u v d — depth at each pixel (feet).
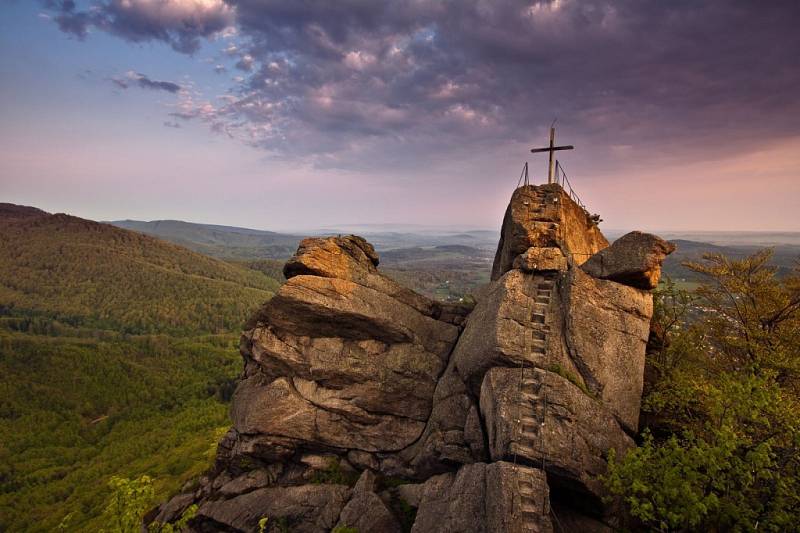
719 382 67.21
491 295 89.10
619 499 58.75
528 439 59.06
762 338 86.84
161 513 96.27
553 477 57.67
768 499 46.93
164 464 390.21
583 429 61.05
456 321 103.09
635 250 80.18
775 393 51.01
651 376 81.46
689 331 88.99
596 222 122.93
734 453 50.98
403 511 71.31
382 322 94.68
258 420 89.20
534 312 79.10
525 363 71.20
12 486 476.95
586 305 76.64
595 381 68.85
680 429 70.90
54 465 532.73
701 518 47.70
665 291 87.66
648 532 57.16
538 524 48.83
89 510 359.87
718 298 98.84
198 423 553.23
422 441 83.15
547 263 88.07
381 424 88.58
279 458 91.50
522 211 104.32
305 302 93.15
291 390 92.17
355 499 73.92
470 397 79.71
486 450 68.54
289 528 77.15
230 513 83.76
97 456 531.91
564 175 111.45
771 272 93.76
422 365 93.30
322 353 94.32
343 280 99.71
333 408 89.76
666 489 45.83
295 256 101.81
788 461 49.21
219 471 100.68
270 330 96.94
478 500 55.21
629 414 67.05
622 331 74.54
